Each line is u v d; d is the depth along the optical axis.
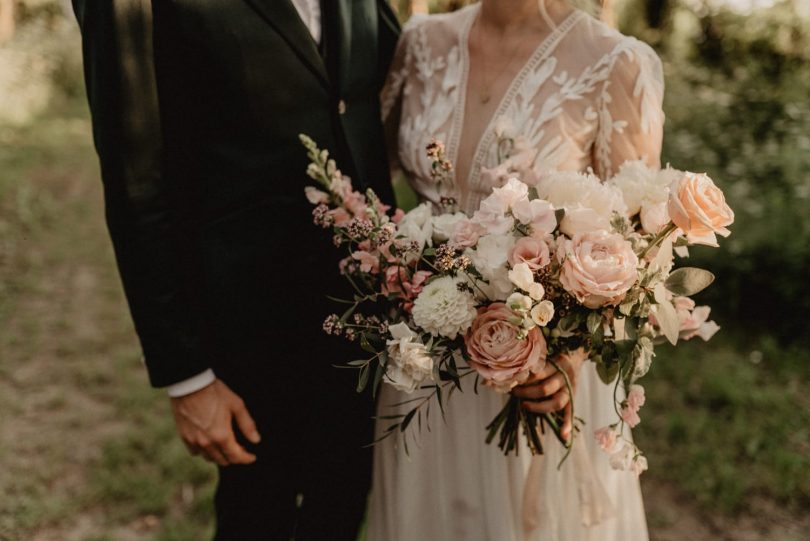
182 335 1.60
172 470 3.05
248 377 1.75
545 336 1.43
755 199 4.81
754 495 3.01
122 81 1.48
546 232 1.33
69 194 7.01
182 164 1.65
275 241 1.70
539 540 1.75
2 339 4.22
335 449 1.90
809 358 3.91
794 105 5.89
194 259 1.69
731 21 8.42
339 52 1.72
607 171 1.70
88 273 5.25
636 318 1.35
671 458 3.20
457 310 1.37
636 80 1.66
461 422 1.79
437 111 1.83
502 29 1.79
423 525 1.87
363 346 1.41
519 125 1.71
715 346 4.07
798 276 4.22
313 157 1.61
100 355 4.09
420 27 1.96
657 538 2.80
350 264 1.65
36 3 13.83
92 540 2.71
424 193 1.87
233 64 1.58
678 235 1.39
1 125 9.34
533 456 1.72
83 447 3.28
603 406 1.83
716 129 5.80
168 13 1.54
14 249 5.55
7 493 2.96
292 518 2.00
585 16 1.76
